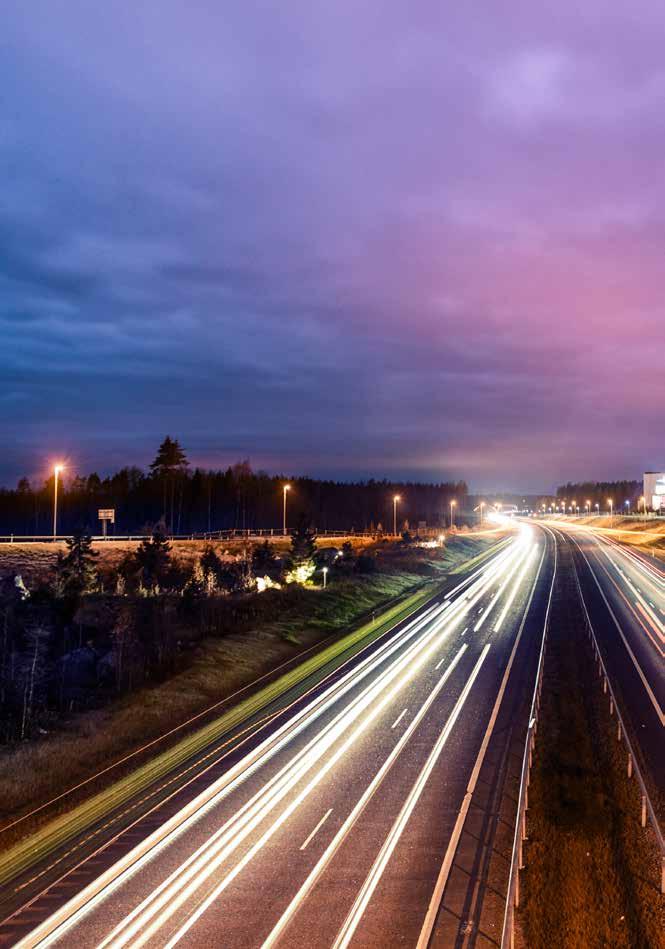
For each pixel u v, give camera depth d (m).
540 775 31.36
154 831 27.52
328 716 41.78
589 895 21.92
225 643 57.38
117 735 39.22
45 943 20.31
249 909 21.62
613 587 92.00
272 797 30.34
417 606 80.38
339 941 19.81
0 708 41.12
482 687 46.97
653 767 32.69
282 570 86.12
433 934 20.00
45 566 69.94
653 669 50.66
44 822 28.83
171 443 146.38
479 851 24.94
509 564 121.12
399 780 31.73
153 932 20.61
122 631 49.59
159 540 74.56
